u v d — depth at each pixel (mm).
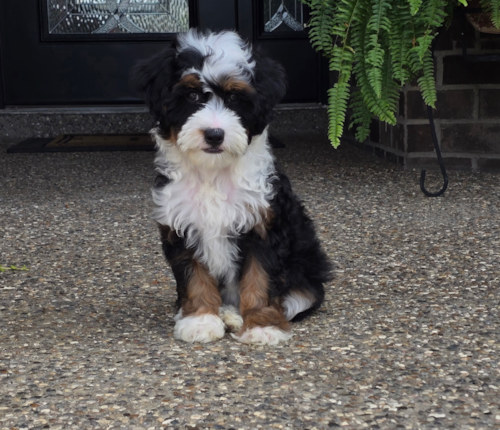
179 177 1006
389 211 1502
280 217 1011
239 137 961
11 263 1272
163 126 1004
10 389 860
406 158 1810
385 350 941
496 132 1741
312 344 966
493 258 1240
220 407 823
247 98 980
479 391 845
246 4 2459
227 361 925
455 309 1055
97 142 2291
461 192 1604
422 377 874
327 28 1456
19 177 1849
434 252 1277
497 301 1078
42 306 1100
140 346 970
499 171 1758
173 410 819
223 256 1019
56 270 1241
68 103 2488
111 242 1370
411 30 1400
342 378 877
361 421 798
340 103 1443
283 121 2520
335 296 1123
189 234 1016
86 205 1593
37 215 1528
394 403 826
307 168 1881
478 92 1729
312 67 2521
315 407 821
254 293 1015
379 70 1405
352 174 1793
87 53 2455
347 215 1485
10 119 2453
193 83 969
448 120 1762
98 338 994
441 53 1721
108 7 2459
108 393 852
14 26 2414
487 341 956
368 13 1401
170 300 1128
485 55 1658
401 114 1812
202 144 950
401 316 1040
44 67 2451
